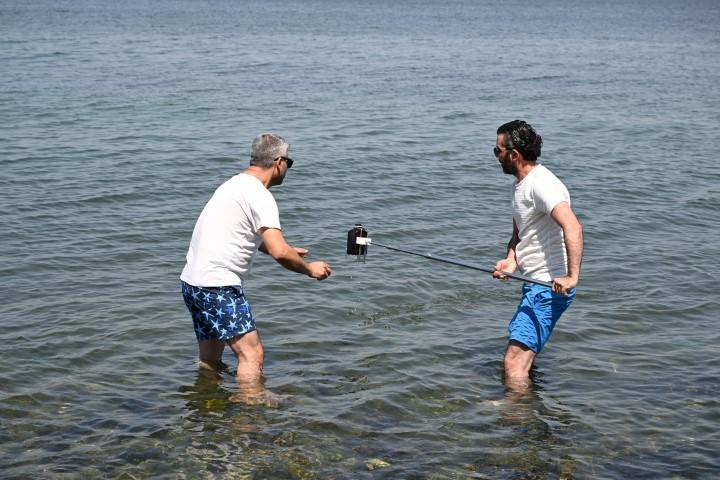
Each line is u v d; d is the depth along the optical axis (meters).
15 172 11.85
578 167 13.30
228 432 4.97
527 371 5.67
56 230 9.21
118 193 10.88
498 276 5.52
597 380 5.80
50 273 7.83
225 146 14.23
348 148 14.26
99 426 5.01
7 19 51.97
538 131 16.77
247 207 5.26
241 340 5.52
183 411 5.23
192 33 45.38
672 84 26.19
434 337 6.55
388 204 10.78
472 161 13.47
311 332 6.59
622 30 59.91
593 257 8.76
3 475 4.43
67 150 13.48
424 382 5.71
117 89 21.14
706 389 5.67
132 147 13.88
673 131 17.06
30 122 16.05
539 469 4.62
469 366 6.00
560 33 54.56
